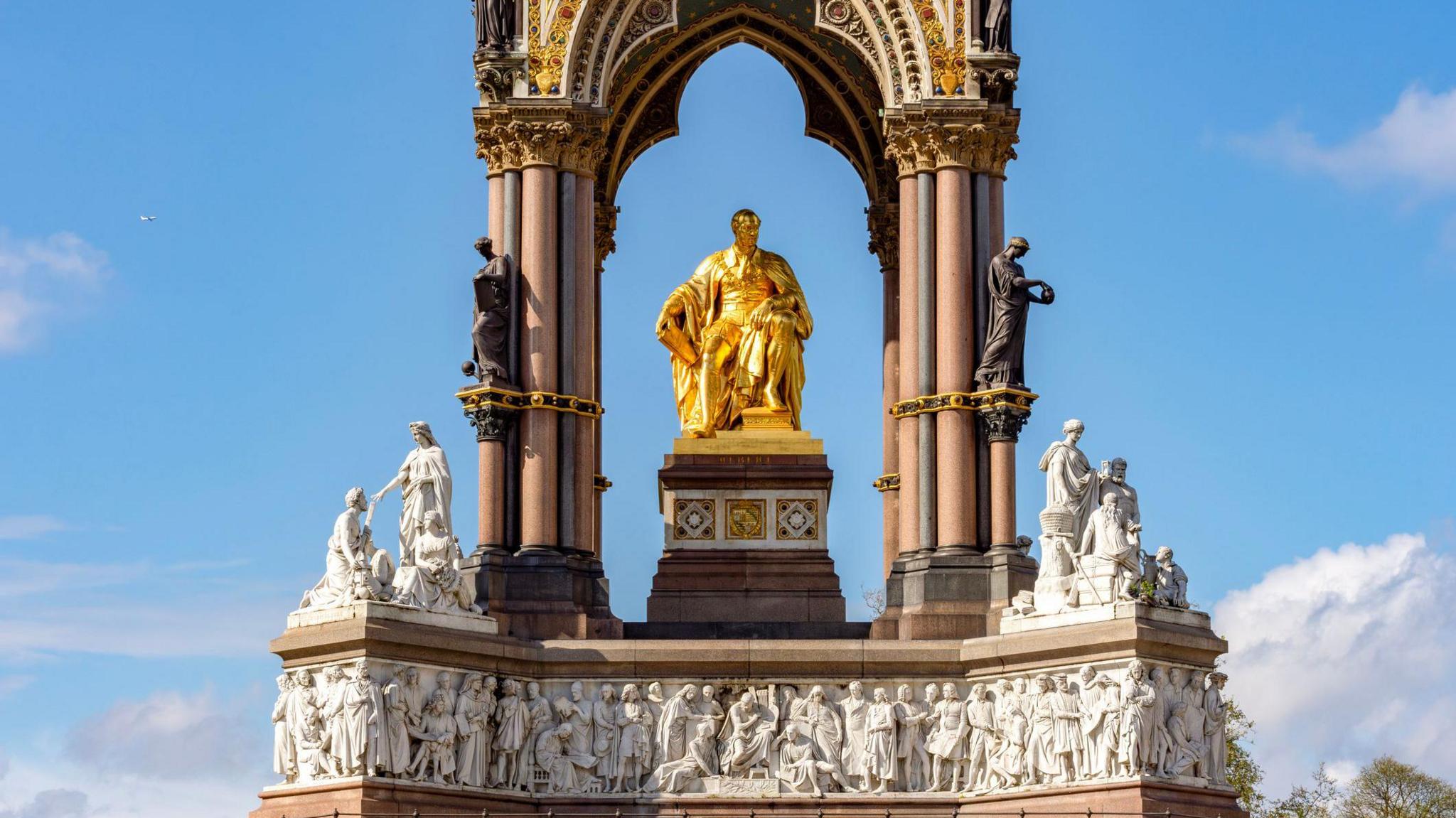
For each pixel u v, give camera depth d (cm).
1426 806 11969
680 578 8038
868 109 8775
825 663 7550
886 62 8031
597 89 7994
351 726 7069
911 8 7956
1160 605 7325
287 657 7288
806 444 8181
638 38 8119
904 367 7912
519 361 7844
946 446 7769
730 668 7544
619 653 7512
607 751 7475
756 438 8188
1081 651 7281
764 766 7494
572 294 7900
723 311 8381
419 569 7338
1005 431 7738
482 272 7788
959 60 7919
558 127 7888
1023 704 7388
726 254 8494
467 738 7319
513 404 7788
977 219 7888
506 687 7444
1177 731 7269
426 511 7444
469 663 7356
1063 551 7469
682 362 8375
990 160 7925
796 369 8338
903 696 7519
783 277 8438
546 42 7950
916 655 7538
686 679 7550
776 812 7456
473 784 7325
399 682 7150
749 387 8275
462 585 7444
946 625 7606
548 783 7438
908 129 7912
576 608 7650
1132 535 7381
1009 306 7775
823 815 7456
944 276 7838
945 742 7475
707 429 8238
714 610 7994
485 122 7931
